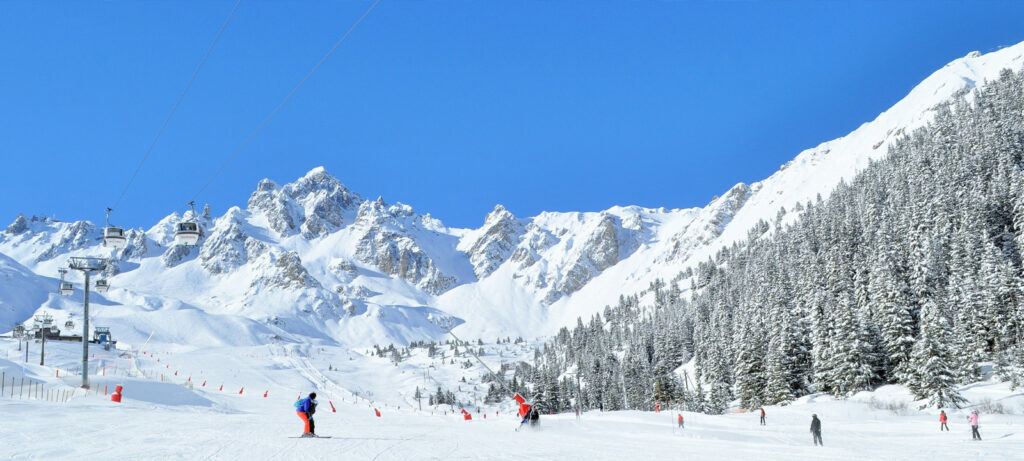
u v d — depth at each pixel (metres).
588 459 18.28
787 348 98.44
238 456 16.45
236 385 171.25
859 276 120.81
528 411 34.22
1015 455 24.22
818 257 148.38
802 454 22.34
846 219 170.38
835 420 69.50
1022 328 91.50
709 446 25.12
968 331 95.31
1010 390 78.88
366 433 27.36
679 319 196.50
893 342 90.50
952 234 125.38
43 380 57.53
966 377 88.75
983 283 97.69
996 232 129.88
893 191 178.00
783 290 112.56
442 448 20.44
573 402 166.75
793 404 93.06
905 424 61.41
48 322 178.38
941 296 103.75
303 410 23.69
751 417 75.31
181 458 15.56
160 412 38.03
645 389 137.12
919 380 79.50
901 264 118.62
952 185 146.12
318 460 16.31
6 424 23.27
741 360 105.00
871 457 21.94
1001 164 145.00
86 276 55.00
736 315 140.88
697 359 143.62
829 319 97.56
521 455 18.97
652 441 27.83
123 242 43.47
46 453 15.91
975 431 42.28
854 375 90.56
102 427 23.81
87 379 53.94
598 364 168.88
